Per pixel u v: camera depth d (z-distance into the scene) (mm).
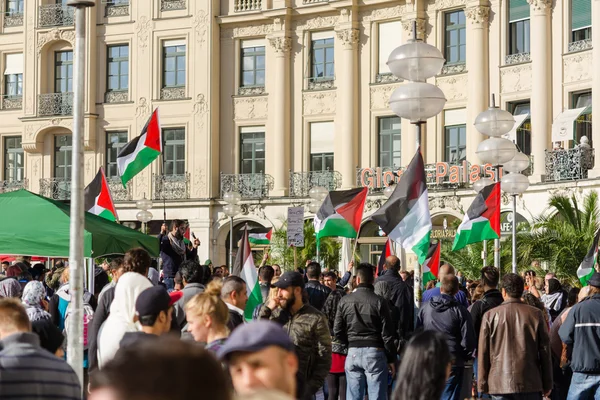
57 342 8930
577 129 43156
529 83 45125
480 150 23672
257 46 53656
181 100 54062
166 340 2900
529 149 45312
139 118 54844
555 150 42781
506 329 13195
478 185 27984
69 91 56281
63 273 16594
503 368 13156
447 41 48469
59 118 55656
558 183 41938
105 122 55469
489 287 16109
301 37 52500
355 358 14844
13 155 57812
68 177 56250
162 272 22562
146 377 2729
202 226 53188
